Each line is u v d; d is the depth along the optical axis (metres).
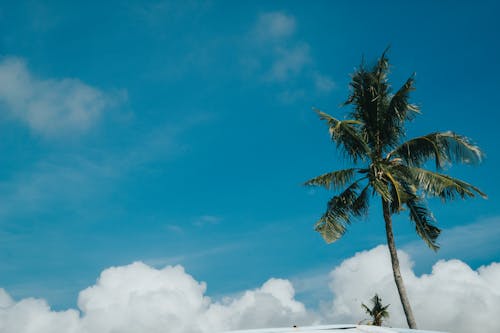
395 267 17.61
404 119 18.50
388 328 10.24
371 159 18.08
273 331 10.06
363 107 19.12
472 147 16.75
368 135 19.08
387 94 18.89
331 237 18.52
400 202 16.75
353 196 18.75
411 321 16.66
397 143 18.81
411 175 17.81
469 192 17.27
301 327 10.23
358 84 19.03
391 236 18.05
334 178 18.23
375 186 17.23
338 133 17.61
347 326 10.29
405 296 17.02
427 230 18.75
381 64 18.73
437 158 17.33
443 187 16.92
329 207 18.73
